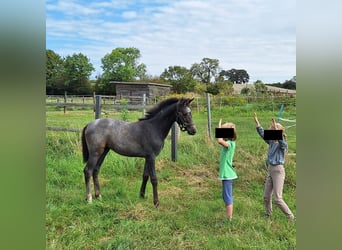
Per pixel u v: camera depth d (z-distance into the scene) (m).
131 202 4.54
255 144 6.68
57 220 3.86
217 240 3.57
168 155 6.43
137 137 4.59
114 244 3.48
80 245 3.43
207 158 6.43
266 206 4.15
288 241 3.52
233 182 5.41
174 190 5.16
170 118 4.63
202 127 7.82
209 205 4.54
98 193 4.70
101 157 4.78
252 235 3.66
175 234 3.74
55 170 5.77
